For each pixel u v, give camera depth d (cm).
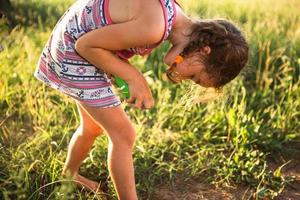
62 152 321
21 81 417
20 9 613
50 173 291
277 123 377
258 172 327
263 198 304
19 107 387
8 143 336
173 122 376
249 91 424
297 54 471
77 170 296
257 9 651
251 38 480
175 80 254
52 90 411
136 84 244
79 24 246
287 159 353
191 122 372
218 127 370
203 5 642
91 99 250
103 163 317
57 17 609
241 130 354
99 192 290
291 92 413
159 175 318
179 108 378
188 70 246
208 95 290
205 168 329
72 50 248
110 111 251
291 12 608
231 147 350
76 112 374
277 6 653
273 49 473
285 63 438
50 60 261
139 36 229
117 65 240
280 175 322
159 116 377
